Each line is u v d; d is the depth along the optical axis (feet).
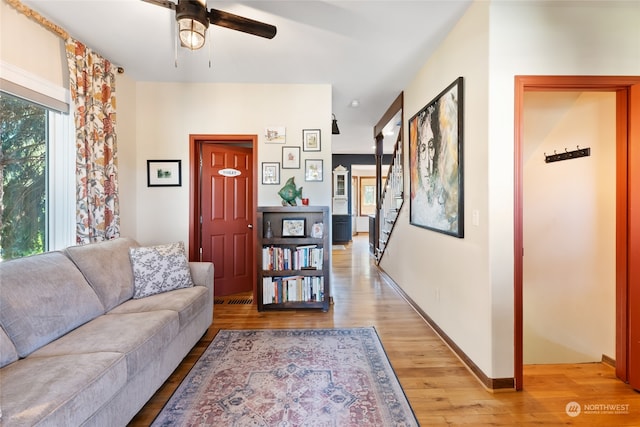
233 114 12.06
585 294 8.39
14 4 6.85
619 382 6.92
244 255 14.07
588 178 8.28
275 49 9.29
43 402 3.68
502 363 6.57
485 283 6.73
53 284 5.82
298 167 12.23
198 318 8.38
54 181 8.42
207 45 9.04
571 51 6.57
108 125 9.79
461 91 7.63
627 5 6.59
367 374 7.11
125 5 7.25
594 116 8.20
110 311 6.95
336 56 9.77
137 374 5.47
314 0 7.05
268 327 9.85
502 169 6.56
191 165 12.03
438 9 7.38
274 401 6.12
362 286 14.70
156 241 12.03
